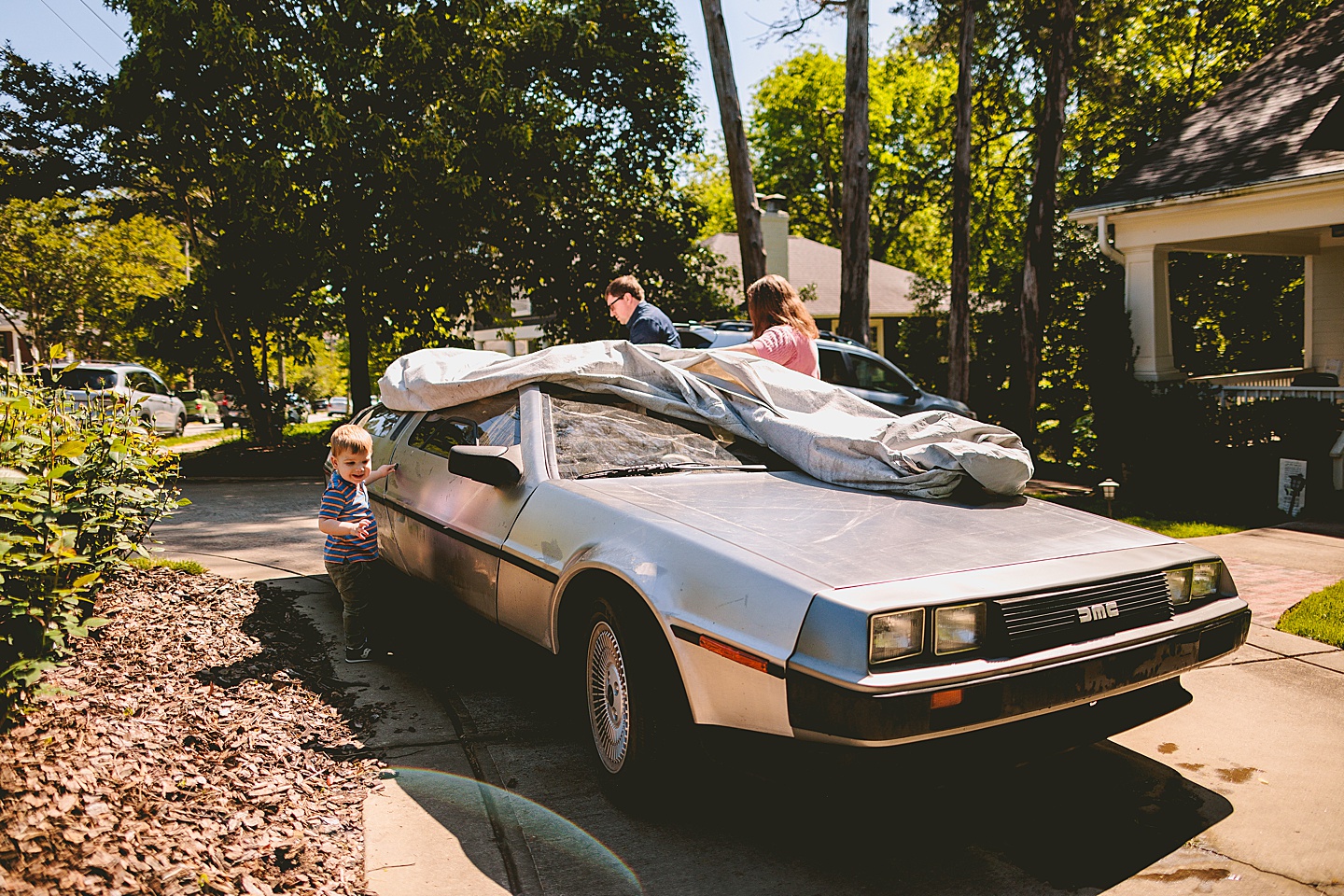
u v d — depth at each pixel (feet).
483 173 45.29
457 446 12.47
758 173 130.62
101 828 8.27
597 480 12.11
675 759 9.65
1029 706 8.71
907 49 55.42
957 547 9.81
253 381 55.83
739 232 43.24
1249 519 28.86
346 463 13.83
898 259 135.64
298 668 13.65
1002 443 13.10
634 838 9.62
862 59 43.09
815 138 124.36
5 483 10.61
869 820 10.16
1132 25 63.52
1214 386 35.70
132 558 15.34
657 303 57.77
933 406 38.45
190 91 42.34
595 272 54.44
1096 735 9.46
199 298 49.24
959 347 48.62
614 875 8.89
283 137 42.19
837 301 90.63
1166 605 10.18
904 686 8.07
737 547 9.46
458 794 10.32
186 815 8.97
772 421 13.44
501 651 15.21
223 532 25.98
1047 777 11.32
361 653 14.34
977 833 9.95
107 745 9.84
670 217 57.52
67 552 10.73
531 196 47.14
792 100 124.36
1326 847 9.66
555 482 11.96
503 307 56.29
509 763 11.24
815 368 16.35
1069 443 48.49
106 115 43.60
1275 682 14.52
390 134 41.98
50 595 10.62
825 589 8.53
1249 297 64.13
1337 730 12.75
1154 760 11.84
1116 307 40.63
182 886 7.83
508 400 13.92
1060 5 41.34
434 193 43.65
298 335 56.39
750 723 8.77
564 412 13.24
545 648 11.60
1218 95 43.27
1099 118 71.92
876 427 13.37
